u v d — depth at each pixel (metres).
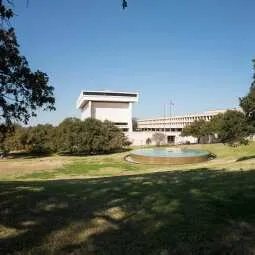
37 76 12.16
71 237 6.78
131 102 115.56
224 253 5.78
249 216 7.69
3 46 11.36
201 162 55.56
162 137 107.38
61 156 76.38
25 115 12.34
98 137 75.75
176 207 8.70
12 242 6.56
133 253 5.90
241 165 27.20
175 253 5.85
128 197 10.16
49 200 10.07
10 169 55.28
